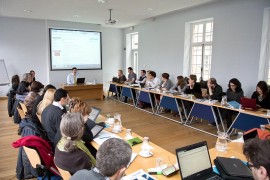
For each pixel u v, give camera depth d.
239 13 5.50
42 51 8.50
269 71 5.30
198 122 5.30
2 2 5.53
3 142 3.95
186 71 7.32
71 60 8.72
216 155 1.99
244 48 5.47
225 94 5.24
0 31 7.75
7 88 8.02
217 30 6.06
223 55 5.97
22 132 2.43
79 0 5.32
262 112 3.71
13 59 8.06
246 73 5.48
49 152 1.99
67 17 7.54
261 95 4.27
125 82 7.83
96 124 2.68
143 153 1.96
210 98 4.86
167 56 7.80
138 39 9.28
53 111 2.47
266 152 0.90
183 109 5.38
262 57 5.25
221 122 4.53
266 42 5.23
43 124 2.52
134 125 5.07
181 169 1.48
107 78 10.38
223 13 5.86
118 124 2.83
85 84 7.68
